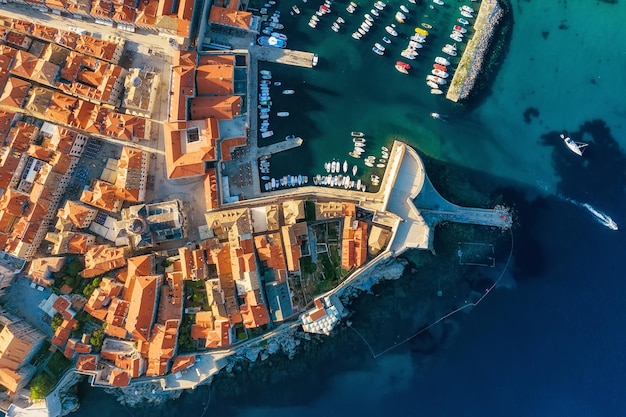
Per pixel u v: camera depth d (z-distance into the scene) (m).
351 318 110.31
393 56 110.50
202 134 100.38
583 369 109.88
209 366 102.50
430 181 108.88
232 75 101.94
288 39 109.88
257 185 107.31
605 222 110.50
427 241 102.62
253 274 99.62
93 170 104.44
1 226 98.06
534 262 110.56
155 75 101.88
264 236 101.50
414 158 103.44
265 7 109.62
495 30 110.56
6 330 95.62
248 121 105.31
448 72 110.06
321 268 105.44
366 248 103.88
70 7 102.19
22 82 99.88
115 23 104.31
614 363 109.25
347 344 110.56
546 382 110.12
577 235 110.56
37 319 101.88
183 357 100.62
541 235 110.50
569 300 110.31
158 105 104.81
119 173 99.94
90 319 100.75
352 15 110.50
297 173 108.19
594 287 110.25
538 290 110.44
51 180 98.88
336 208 102.75
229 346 102.56
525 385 110.25
